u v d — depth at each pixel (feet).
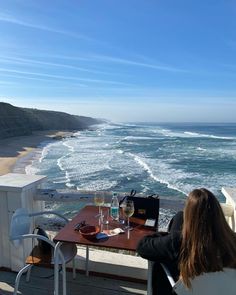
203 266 5.50
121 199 10.79
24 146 198.59
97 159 121.60
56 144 206.49
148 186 75.92
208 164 107.76
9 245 11.42
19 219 9.22
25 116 370.53
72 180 82.84
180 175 88.89
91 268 11.35
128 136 258.16
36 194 11.78
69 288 10.54
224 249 5.55
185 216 5.87
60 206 51.85
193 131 333.01
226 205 9.95
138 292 10.38
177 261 6.18
